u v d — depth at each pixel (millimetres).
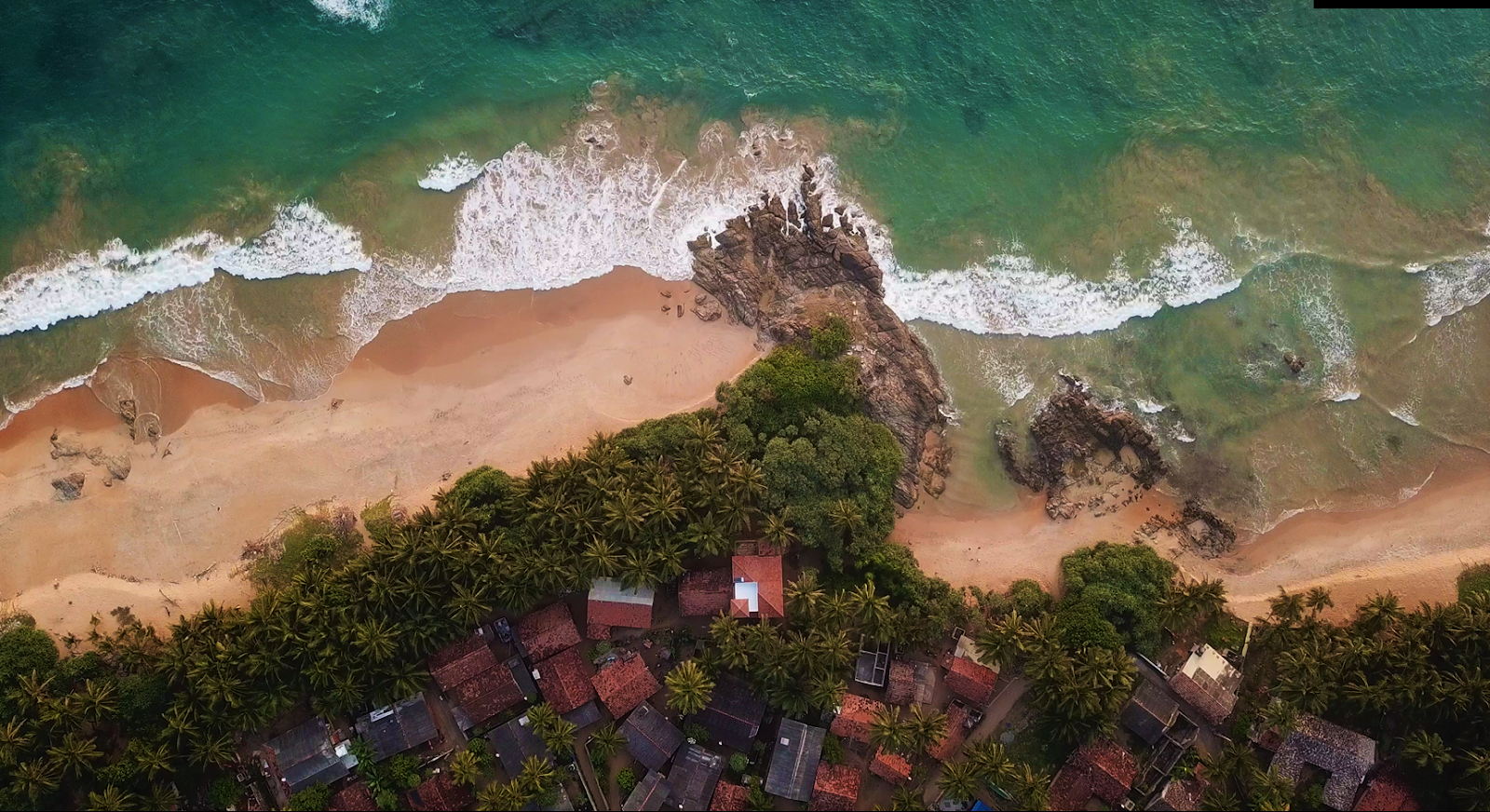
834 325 63938
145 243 65812
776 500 60312
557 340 65688
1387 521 65438
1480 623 58344
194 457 63156
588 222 67438
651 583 58938
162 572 61781
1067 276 68000
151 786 56375
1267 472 65812
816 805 58438
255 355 64875
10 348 64188
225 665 56031
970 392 66375
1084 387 66312
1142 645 60000
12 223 65438
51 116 66812
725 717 59250
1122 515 64875
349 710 58969
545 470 60469
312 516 62344
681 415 62625
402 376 64938
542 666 60062
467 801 58156
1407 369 67688
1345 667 59031
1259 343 67688
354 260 66312
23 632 58719
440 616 58188
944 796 59688
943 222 68375
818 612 59000
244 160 67125
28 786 54312
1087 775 58781
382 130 67875
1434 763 56938
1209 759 59562
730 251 66812
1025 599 61156
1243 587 63781
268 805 57906
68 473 62625
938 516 64625
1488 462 66438
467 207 67312
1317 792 58750
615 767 59938
